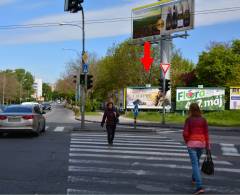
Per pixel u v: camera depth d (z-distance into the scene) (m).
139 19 54.19
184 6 47.22
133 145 17.25
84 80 28.02
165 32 50.06
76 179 9.98
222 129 30.08
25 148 15.91
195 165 9.07
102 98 91.00
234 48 77.44
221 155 15.07
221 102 50.78
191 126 9.27
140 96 56.91
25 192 8.59
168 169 11.59
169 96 54.38
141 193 8.68
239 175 11.00
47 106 86.94
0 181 9.69
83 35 29.09
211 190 9.17
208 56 71.81
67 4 23.94
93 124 33.59
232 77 69.69
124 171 11.15
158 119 41.78
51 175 10.45
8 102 136.75
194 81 73.31
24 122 20.48
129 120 41.31
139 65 68.19
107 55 80.25
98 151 15.11
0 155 13.98
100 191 8.78
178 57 73.81
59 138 20.08
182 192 8.88
